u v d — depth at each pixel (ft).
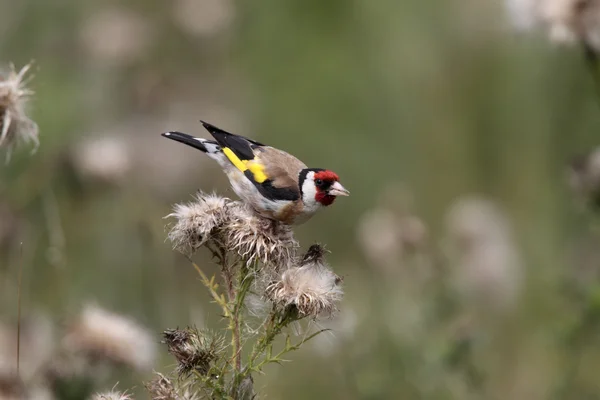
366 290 42.11
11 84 23.70
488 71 55.98
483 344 37.63
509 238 45.29
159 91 54.19
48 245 40.98
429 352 36.40
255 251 21.58
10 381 24.82
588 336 32.55
